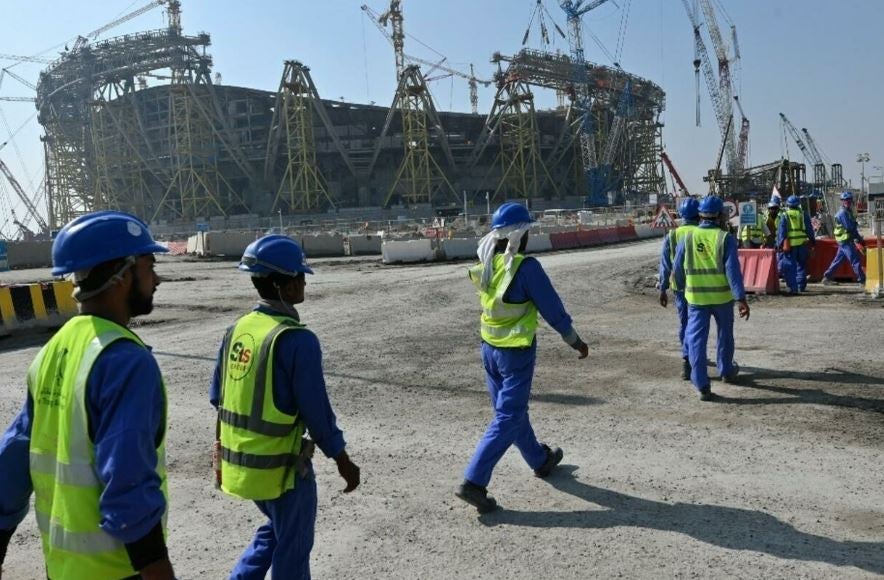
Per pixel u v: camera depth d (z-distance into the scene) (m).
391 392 8.16
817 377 7.90
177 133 110.44
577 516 4.55
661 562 3.88
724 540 4.12
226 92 116.25
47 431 1.99
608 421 6.66
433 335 11.95
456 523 4.53
